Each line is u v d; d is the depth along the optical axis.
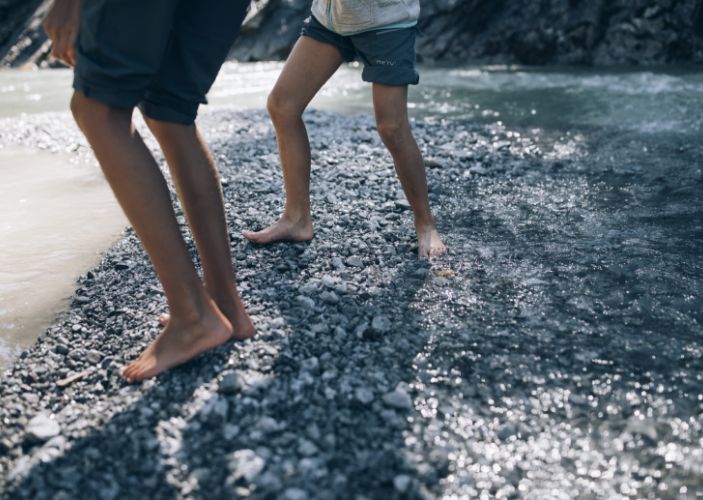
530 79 8.72
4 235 3.74
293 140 3.17
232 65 11.04
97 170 4.97
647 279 2.91
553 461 1.94
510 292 2.85
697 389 2.20
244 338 2.45
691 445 1.97
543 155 5.02
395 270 3.06
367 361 2.36
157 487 1.83
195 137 2.27
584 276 2.96
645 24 9.77
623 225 3.53
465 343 2.47
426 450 1.97
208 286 2.43
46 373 2.40
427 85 8.54
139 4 1.90
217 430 2.03
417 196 3.20
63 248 3.54
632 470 1.90
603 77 8.55
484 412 2.13
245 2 2.21
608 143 5.26
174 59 2.14
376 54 2.91
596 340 2.48
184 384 2.22
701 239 3.30
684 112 6.14
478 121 6.31
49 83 9.60
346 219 3.64
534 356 2.39
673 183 4.18
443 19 10.80
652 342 2.46
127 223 3.86
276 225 3.33
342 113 6.89
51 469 1.92
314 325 2.56
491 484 1.86
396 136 3.03
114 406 2.15
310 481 1.84
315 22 3.03
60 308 2.91
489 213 3.79
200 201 2.29
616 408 2.13
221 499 1.79
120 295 2.94
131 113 2.08
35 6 12.29
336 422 2.07
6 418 2.15
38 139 5.90
